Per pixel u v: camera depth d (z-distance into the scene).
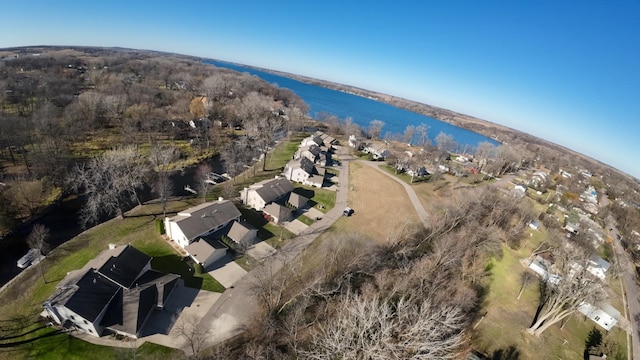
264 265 55.47
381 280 46.41
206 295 47.44
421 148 170.75
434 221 73.31
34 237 54.28
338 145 148.50
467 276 58.59
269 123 139.50
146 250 55.25
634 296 70.50
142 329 40.25
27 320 40.03
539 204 114.81
